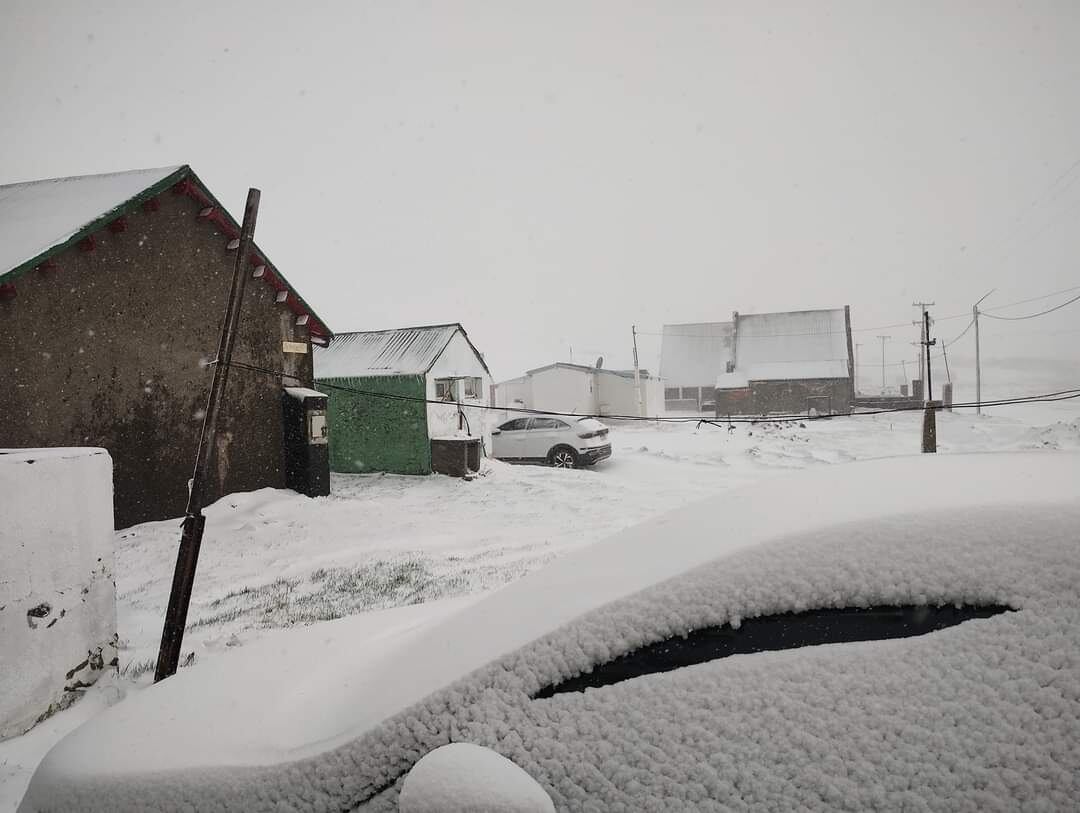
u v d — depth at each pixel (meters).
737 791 1.20
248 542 10.34
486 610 1.67
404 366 18.59
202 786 1.47
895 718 1.20
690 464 21.22
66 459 4.37
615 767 1.27
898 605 1.30
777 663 1.30
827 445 24.81
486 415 21.39
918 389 49.00
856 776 1.17
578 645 1.40
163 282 11.65
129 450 11.02
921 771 1.15
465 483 16.98
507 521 12.26
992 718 1.16
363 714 1.52
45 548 4.17
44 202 11.63
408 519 12.28
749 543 1.45
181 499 11.88
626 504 13.91
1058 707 1.14
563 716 1.35
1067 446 21.14
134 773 1.53
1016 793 1.10
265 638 2.40
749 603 1.35
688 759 1.25
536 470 19.47
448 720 1.40
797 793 1.18
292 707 1.74
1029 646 1.19
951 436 26.31
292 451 14.17
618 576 1.54
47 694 4.12
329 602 7.14
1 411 9.24
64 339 10.05
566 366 43.69
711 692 1.30
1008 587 1.25
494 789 1.16
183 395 11.99
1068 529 1.27
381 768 1.39
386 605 6.91
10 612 3.90
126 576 8.49
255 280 13.66
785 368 50.59
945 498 1.43
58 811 1.55
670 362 65.38
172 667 4.89
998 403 14.39
